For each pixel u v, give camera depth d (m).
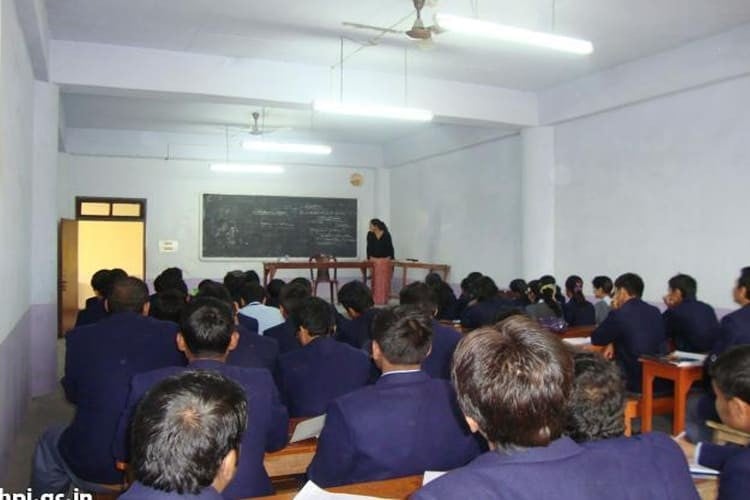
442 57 5.41
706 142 4.88
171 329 2.33
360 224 10.52
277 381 2.38
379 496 1.39
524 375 0.93
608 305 5.16
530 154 6.64
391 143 10.09
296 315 2.41
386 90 6.02
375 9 4.32
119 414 2.11
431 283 5.01
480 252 7.98
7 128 3.04
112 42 5.07
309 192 10.17
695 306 3.75
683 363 3.15
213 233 9.58
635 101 5.44
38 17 3.66
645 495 0.94
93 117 7.99
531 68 5.69
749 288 3.13
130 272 9.22
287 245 10.02
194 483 0.94
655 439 1.05
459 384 1.00
